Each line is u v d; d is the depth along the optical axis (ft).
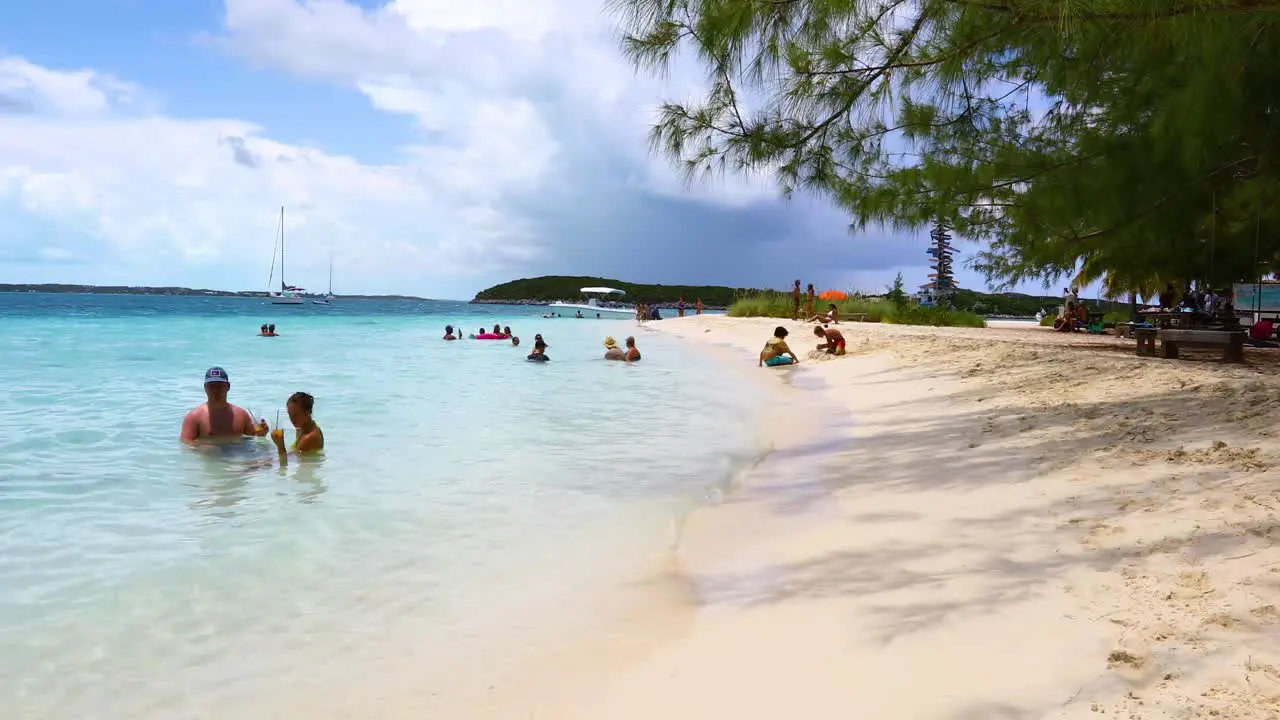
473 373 55.57
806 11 21.06
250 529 17.56
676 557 16.21
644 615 13.32
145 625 12.56
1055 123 39.06
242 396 39.99
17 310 183.32
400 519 18.54
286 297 403.13
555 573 15.25
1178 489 16.80
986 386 36.76
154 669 11.18
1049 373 37.35
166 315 170.60
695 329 121.29
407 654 11.80
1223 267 57.52
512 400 40.81
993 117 34.94
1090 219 43.09
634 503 20.31
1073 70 29.68
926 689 10.02
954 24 21.89
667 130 26.58
